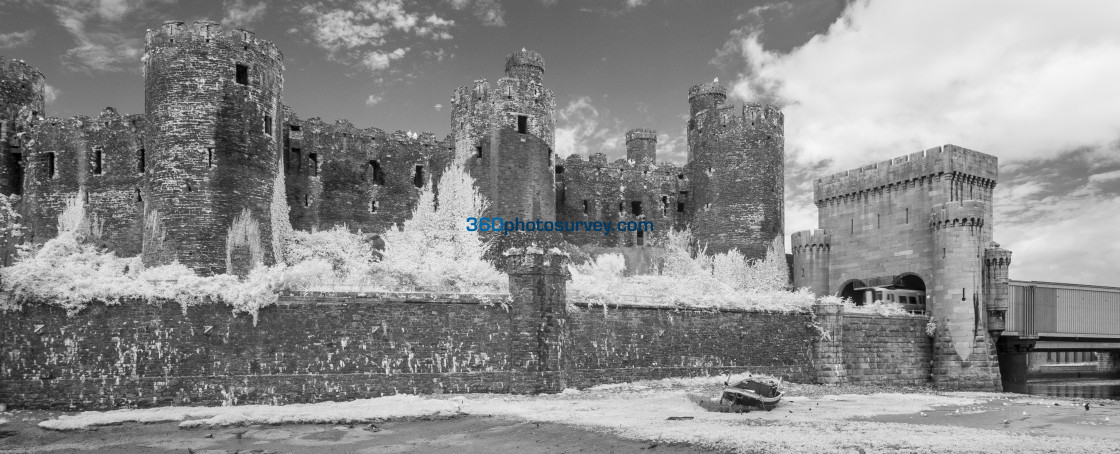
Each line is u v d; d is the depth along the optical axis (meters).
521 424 33.12
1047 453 25.97
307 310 38.31
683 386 45.41
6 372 34.50
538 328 42.09
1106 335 63.41
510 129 59.50
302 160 57.66
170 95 46.78
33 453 28.31
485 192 58.84
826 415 36.59
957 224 57.00
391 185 60.75
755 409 37.75
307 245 54.34
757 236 66.88
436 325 40.59
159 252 45.97
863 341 54.84
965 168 59.25
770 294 55.47
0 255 53.50
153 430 32.06
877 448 26.92
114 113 55.03
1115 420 36.09
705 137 70.06
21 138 55.62
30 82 57.72
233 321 37.16
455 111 61.75
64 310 35.25
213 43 47.31
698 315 49.66
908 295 60.34
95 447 29.23
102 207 53.94
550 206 60.91
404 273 48.72
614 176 70.94
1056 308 60.88
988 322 57.34
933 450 26.52
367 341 39.16
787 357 52.97
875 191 63.75
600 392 42.59
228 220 46.38
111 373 35.31
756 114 68.19
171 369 36.03
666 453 27.42
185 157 46.22
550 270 42.81
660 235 71.31
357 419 33.81
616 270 65.56
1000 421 35.50
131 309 35.91
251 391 36.91
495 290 44.31
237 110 47.50
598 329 45.47
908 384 56.19
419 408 35.41
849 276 65.00
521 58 65.56
